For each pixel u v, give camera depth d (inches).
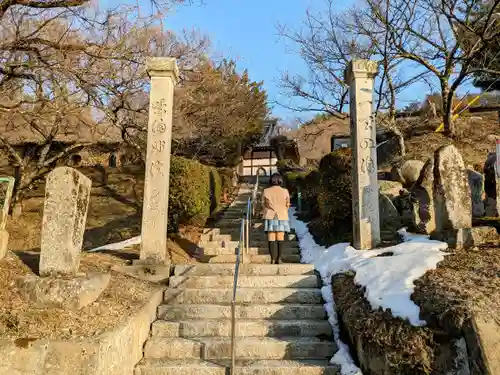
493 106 667.4
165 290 199.6
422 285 144.2
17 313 132.0
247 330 173.3
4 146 452.1
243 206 483.5
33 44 299.6
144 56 329.4
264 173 832.3
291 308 185.8
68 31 295.3
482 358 105.3
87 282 150.0
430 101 609.3
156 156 232.1
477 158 458.9
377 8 389.7
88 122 417.7
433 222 230.1
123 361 136.0
